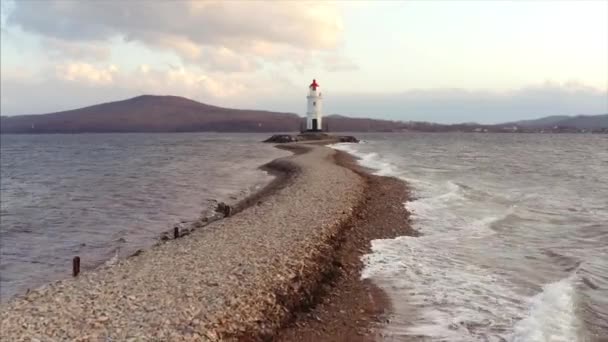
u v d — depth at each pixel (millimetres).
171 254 11648
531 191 23078
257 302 8594
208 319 7719
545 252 12211
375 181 27703
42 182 35500
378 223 16250
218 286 9180
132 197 26328
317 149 62781
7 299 11375
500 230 14883
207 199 25000
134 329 7363
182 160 55594
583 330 7598
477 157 50875
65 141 148875
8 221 20328
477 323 8133
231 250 11781
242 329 7711
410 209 18719
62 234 17812
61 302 8531
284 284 9508
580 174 31234
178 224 18984
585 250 12258
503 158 48812
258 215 16328
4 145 116312
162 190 28891
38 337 7141
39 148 97688
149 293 8883
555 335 7441
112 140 153875
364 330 8109
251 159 53656
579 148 71375
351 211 17312
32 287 12266
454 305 8945
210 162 51188
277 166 40031
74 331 7320
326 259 11547
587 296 9016
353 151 63594
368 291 9836
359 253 12594
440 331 7945
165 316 7820
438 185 25797
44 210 22984
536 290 9500
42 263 14289
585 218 16375
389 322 8367
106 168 46750
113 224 19359
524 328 7766
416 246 13227
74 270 12016
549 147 75375
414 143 96500
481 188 24281
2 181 36656
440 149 70438
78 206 23922
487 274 10641
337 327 8242
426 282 10242
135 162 54281
